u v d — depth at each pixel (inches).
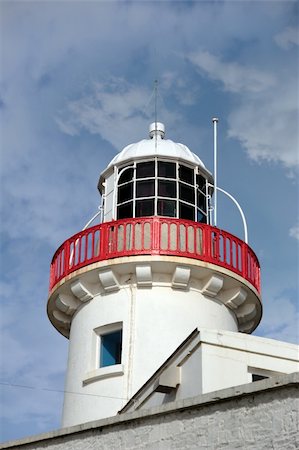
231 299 975.6
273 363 682.2
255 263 1016.9
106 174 1079.6
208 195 1075.9
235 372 665.6
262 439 477.7
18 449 632.4
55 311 1019.3
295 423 464.8
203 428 510.6
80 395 919.7
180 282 948.0
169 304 938.7
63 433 600.4
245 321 1021.2
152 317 929.5
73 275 968.9
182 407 525.3
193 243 966.4
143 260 940.0
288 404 472.4
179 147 1084.5
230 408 501.4
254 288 986.1
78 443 587.8
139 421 552.7
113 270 952.3
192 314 941.2
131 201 1025.5
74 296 993.5
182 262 941.8
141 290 949.2
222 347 671.1
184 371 690.8
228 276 962.1
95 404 899.4
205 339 668.7
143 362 903.1
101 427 577.0
